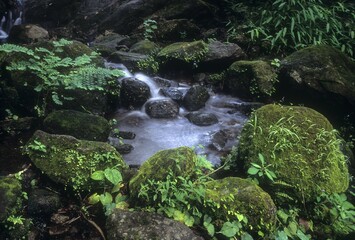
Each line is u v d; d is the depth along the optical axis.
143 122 4.88
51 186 3.29
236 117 5.22
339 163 3.41
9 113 4.27
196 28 7.33
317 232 3.14
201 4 7.63
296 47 6.30
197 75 6.09
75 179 3.22
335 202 3.12
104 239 2.91
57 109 4.42
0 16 7.86
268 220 2.87
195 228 2.92
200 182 3.12
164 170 3.09
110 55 6.08
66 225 3.02
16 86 4.32
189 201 2.99
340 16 7.31
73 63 4.39
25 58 4.57
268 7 7.18
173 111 5.06
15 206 2.92
